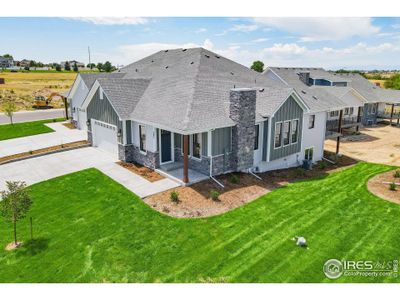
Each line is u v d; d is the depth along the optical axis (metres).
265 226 12.43
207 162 16.66
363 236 11.81
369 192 16.14
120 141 19.75
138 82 22.20
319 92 25.31
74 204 14.12
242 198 14.94
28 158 20.70
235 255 10.52
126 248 10.91
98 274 9.60
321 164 21.20
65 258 10.40
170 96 19.02
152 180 16.64
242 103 16.56
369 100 36.69
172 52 27.86
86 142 24.42
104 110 21.06
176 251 10.73
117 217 12.95
